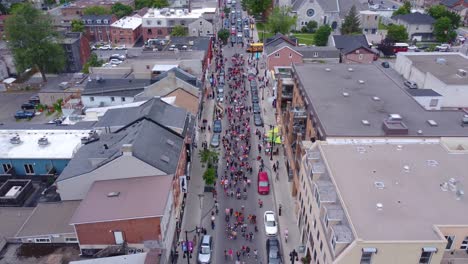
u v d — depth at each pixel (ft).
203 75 296.71
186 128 189.57
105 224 126.93
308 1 492.54
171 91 235.81
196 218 173.88
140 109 193.47
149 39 418.10
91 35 447.42
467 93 209.97
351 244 96.89
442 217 105.91
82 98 252.42
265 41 383.04
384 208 109.29
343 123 156.15
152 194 137.28
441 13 469.98
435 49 407.23
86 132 196.54
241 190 192.24
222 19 549.95
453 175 125.90
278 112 251.39
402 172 126.82
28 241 132.98
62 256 129.39
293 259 148.15
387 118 159.22
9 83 334.65
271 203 183.83
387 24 524.93
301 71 221.46
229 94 304.71
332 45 375.25
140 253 123.85
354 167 129.59
